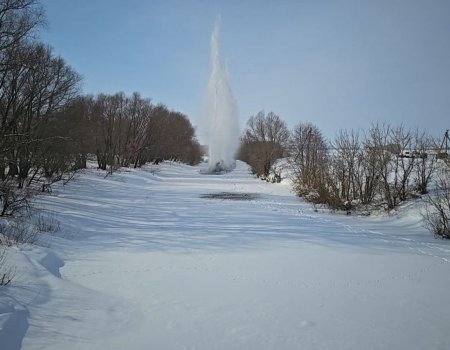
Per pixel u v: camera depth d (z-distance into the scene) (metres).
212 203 22.38
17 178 19.80
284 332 5.80
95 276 8.19
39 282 7.16
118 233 12.86
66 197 20.78
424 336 5.69
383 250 10.74
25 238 9.91
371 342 5.52
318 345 5.42
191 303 6.88
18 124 20.45
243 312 6.52
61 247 10.27
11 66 16.17
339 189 21.33
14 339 5.21
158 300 6.98
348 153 21.86
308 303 6.93
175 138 77.25
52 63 23.36
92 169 38.19
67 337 5.52
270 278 8.29
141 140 53.88
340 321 6.19
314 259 9.77
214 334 5.73
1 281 6.80
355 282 8.06
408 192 18.20
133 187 31.53
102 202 21.06
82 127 31.64
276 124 50.03
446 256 10.12
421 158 19.11
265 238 12.24
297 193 27.20
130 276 8.26
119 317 6.25
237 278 8.27
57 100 23.56
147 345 5.38
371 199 19.78
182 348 5.32
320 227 14.55
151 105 56.91
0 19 14.95
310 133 36.28
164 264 9.20
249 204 21.98
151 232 13.16
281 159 48.38
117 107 48.16
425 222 14.16
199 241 11.73
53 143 22.36
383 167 19.64
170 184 36.91
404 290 7.60
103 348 5.27
